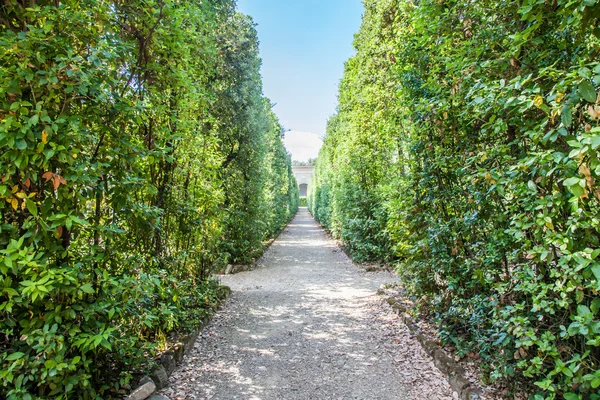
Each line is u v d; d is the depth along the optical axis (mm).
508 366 2076
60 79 1675
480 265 2584
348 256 9352
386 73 5914
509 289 2139
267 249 10969
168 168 3295
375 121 6852
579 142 1170
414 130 3463
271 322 4242
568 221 1431
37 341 1668
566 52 1851
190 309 3961
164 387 2596
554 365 1823
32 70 1669
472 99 2266
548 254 1606
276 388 2672
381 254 7484
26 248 1529
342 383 2742
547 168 1549
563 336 1586
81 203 1855
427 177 3316
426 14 2676
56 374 1671
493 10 2125
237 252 7766
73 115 1790
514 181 1788
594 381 1315
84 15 1786
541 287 1788
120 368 2416
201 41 3793
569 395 1491
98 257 1919
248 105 7480
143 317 2283
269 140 12617
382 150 7430
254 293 5664
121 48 2064
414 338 3473
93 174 1796
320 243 12797
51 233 1740
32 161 1574
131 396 2236
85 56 1874
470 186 2518
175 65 2830
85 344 1688
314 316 4461
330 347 3463
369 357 3211
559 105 1383
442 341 3064
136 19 2410
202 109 4344
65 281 1655
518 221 1734
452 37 2500
